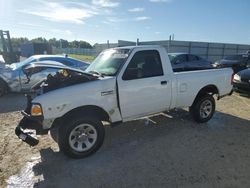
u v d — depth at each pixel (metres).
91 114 4.09
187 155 4.13
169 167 3.74
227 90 6.05
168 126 5.54
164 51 4.84
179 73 5.10
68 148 3.87
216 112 6.83
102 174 3.56
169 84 4.86
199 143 4.63
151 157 4.07
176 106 5.15
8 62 16.45
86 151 4.03
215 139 4.82
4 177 3.48
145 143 4.63
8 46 16.59
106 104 4.14
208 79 5.55
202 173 3.57
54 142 4.73
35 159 4.03
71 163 3.89
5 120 6.02
